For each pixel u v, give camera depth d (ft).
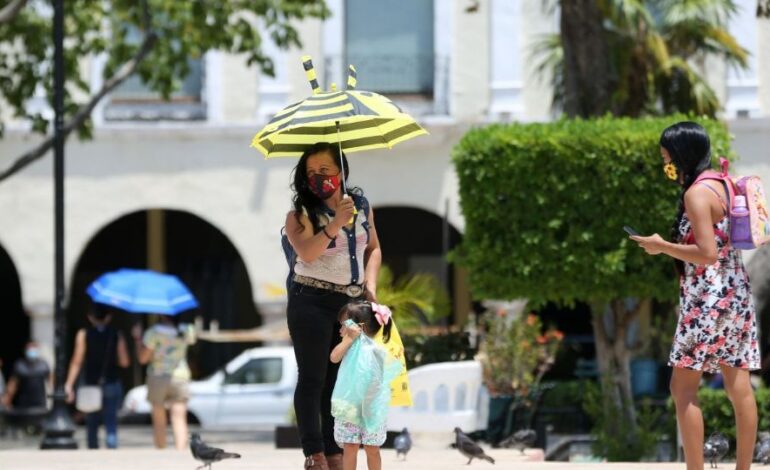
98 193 192.24
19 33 152.46
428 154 187.93
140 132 190.80
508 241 110.73
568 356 158.61
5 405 183.73
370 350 57.52
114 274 127.65
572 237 109.19
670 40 156.35
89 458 91.40
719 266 57.16
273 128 58.80
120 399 126.31
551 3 182.70
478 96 186.09
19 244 191.83
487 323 125.90
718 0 153.99
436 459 86.07
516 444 92.89
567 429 122.52
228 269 198.90
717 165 107.86
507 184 110.22
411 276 197.77
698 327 57.16
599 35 128.98
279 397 182.91
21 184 191.83
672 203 108.58
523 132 110.73
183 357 122.83
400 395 59.11
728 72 180.34
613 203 108.99
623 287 109.40
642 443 111.45
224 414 182.91
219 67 190.39
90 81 191.31
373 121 61.72
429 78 187.52
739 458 58.65
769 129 179.93
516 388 120.57
